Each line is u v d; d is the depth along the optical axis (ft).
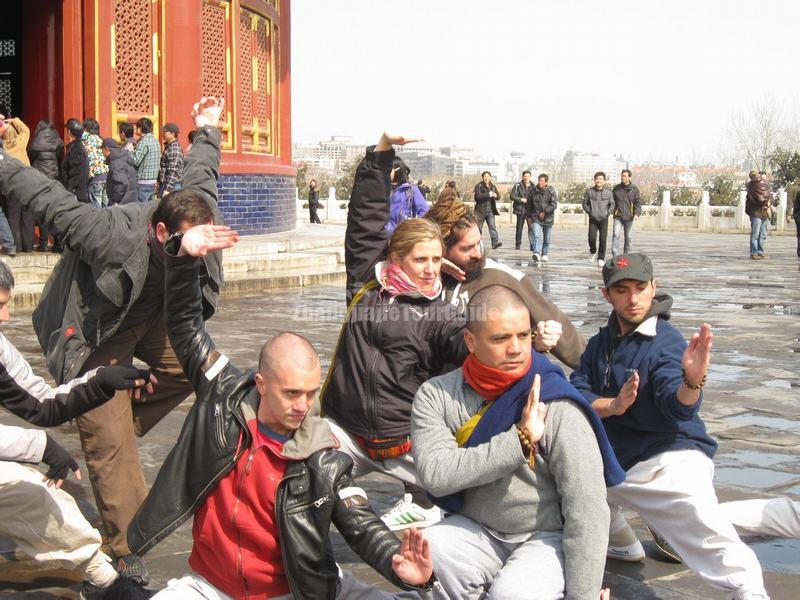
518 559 10.55
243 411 10.27
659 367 12.73
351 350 14.40
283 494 9.99
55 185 13.78
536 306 14.62
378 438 14.35
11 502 12.74
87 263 13.94
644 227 124.67
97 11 51.03
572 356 14.46
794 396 26.17
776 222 115.14
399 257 14.32
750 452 20.79
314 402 10.31
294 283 50.08
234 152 61.00
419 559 9.57
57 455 12.37
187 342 11.07
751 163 228.22
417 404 11.34
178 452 10.49
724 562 12.34
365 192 15.30
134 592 13.28
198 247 10.93
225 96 60.18
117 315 13.99
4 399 12.09
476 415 11.03
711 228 120.16
